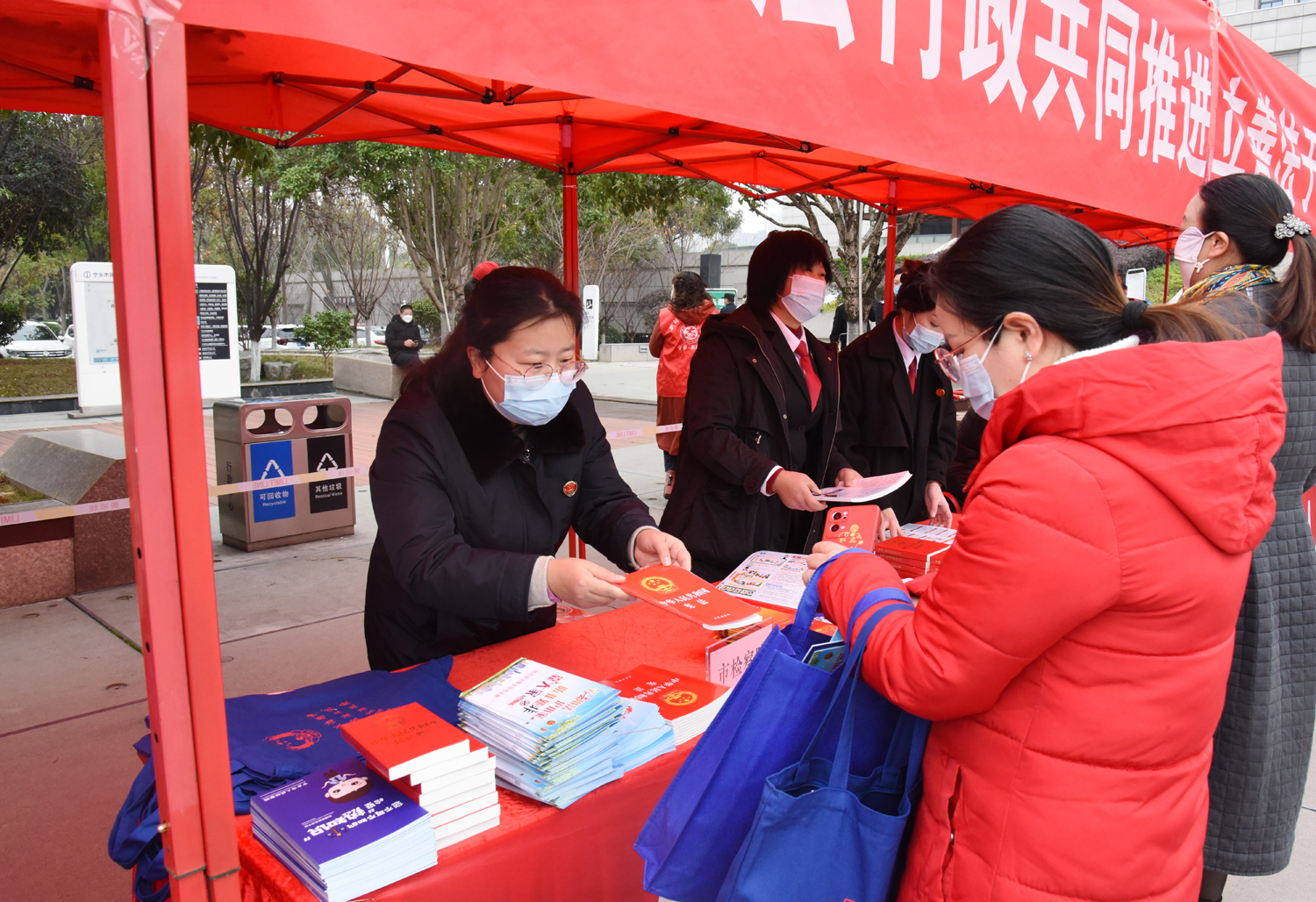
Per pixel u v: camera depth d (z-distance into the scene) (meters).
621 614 2.16
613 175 8.12
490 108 3.00
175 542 1.01
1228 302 1.80
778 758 1.18
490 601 1.56
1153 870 1.03
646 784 1.42
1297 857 2.54
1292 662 1.98
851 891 1.14
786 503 2.40
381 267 25.09
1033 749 1.02
